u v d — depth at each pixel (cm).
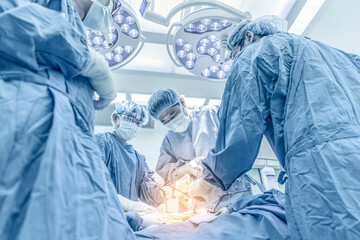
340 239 62
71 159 54
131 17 192
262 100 97
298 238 73
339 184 67
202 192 148
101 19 113
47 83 59
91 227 50
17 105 50
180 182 204
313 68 91
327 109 79
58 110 56
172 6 251
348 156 69
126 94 308
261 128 94
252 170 292
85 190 55
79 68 70
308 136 78
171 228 102
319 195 69
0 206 40
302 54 97
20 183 44
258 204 115
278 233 86
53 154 48
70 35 65
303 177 75
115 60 218
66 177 50
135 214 123
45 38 57
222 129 105
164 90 216
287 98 91
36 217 40
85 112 75
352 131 74
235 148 93
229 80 110
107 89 96
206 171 113
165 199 205
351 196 64
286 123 87
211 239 90
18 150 46
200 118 234
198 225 104
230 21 195
